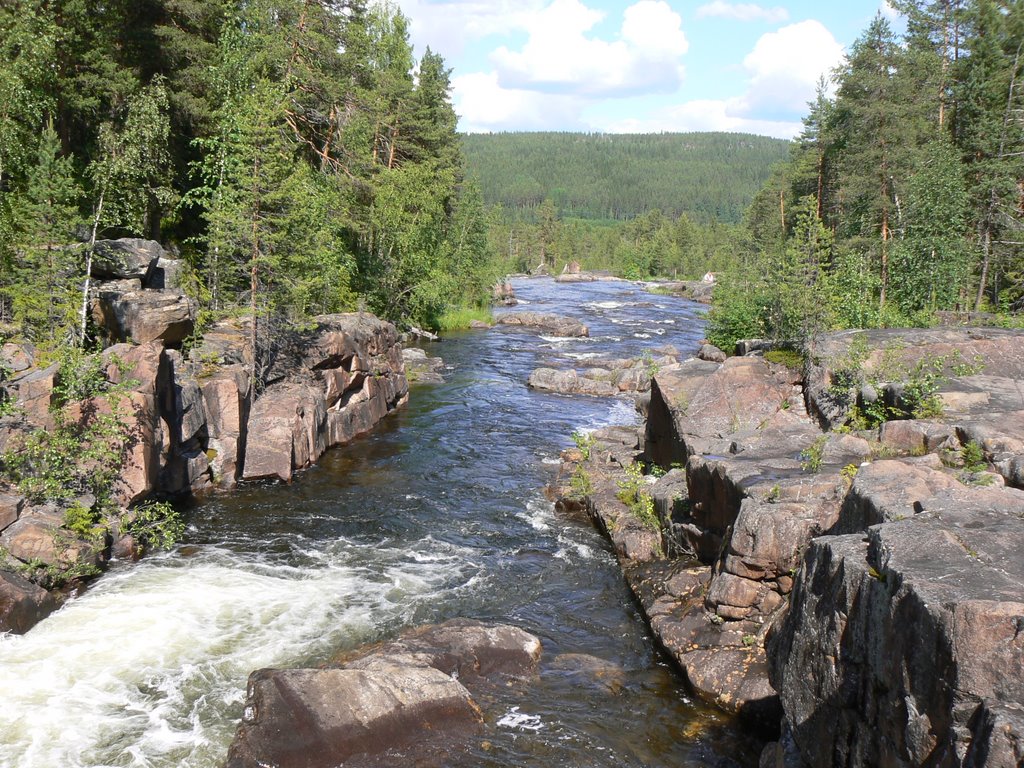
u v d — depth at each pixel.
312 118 37.66
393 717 10.06
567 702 11.28
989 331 21.39
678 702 11.39
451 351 44.56
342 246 35.56
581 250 165.75
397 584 15.14
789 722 8.49
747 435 17.38
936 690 6.19
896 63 43.00
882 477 10.35
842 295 30.16
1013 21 41.94
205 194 27.05
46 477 14.84
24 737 9.91
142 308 20.16
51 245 20.23
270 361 23.81
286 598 14.26
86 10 29.19
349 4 36.59
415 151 50.28
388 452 24.20
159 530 16.70
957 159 36.69
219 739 10.10
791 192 64.81
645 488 18.53
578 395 33.91
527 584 15.38
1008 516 8.35
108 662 11.73
